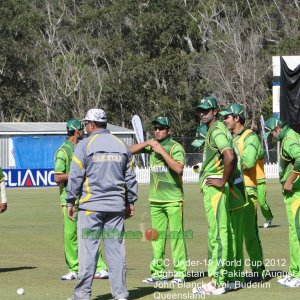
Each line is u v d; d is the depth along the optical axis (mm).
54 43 189250
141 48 183250
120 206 25203
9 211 67438
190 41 181500
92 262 25203
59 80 180125
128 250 40188
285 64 106000
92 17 190500
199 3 186000
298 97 104062
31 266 34969
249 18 179125
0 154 120188
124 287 25438
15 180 112500
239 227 28703
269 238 44156
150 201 30328
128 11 185375
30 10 179375
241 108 30188
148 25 179625
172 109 175000
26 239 45969
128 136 131500
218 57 167250
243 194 28062
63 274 32531
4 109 178875
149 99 177375
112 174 25125
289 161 28484
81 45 187125
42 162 123125
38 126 128125
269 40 175750
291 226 28578
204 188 27250
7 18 172625
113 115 180750
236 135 30062
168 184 29969
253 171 30062
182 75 175625
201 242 43250
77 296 25344
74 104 179375
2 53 172375
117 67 182500
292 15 181250
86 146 25188
